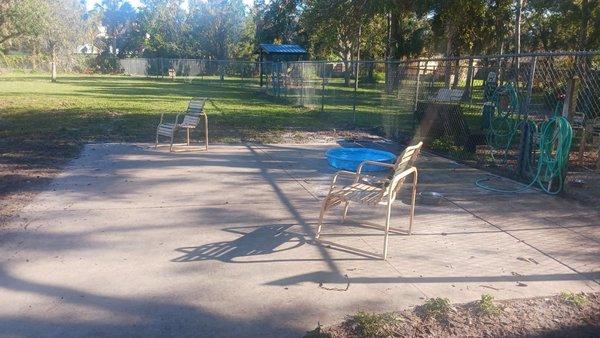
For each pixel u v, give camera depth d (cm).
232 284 450
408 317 400
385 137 1373
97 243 541
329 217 646
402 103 1494
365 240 567
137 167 918
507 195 773
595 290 456
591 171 965
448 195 770
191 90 3519
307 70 2366
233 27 7456
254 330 379
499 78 1194
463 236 588
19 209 651
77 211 648
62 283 448
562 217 666
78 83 4175
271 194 748
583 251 547
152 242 548
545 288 457
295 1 3147
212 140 1256
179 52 7550
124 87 3756
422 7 2036
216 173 880
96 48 8831
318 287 448
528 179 873
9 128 1419
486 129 1141
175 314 400
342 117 1842
